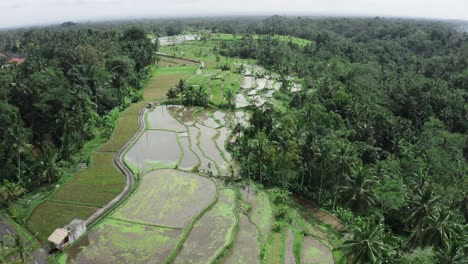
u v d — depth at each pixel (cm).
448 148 11000
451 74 18125
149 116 12600
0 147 8306
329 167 7712
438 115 13775
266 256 5938
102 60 14788
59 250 5838
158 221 6619
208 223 6606
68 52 13788
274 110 11694
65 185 7981
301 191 8350
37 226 6544
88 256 5728
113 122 11562
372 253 4859
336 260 5903
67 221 6662
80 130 9975
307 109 11612
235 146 9988
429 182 7906
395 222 7331
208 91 15400
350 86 15025
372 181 6981
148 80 17162
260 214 7138
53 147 9919
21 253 5162
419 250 5306
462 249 5156
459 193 7938
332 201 7969
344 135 10744
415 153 10400
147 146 10075
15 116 8844
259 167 8606
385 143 11331
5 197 7156
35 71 11762
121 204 7169
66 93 10544
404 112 14300
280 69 19888
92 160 9194
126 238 6150
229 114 13212
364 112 12000
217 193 7619
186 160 9262
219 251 5828
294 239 6450
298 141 8356
